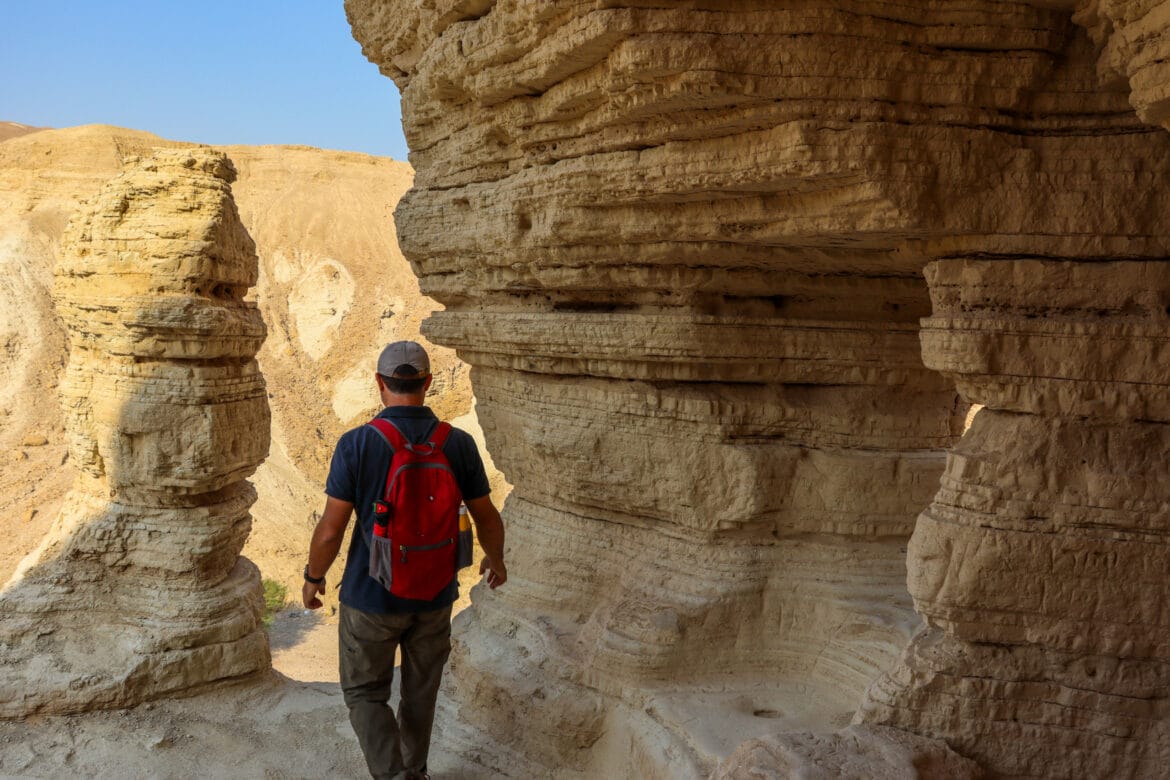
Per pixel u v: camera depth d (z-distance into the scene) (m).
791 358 6.25
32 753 6.90
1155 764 3.98
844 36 4.18
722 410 6.25
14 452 34.16
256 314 8.74
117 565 8.10
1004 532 4.09
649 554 6.73
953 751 4.11
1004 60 4.22
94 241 7.84
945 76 4.22
